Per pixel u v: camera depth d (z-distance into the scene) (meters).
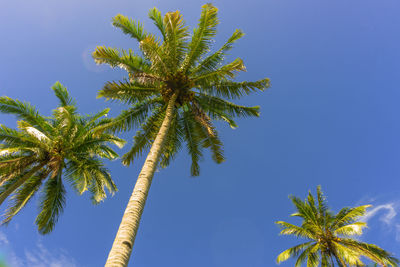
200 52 10.71
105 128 10.34
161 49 10.43
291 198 19.53
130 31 10.19
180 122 12.22
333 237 17.33
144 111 11.41
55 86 13.28
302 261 18.05
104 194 13.98
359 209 16.77
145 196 6.09
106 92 10.10
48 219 12.06
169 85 10.81
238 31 10.05
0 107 11.94
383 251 15.23
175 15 10.24
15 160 11.11
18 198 11.77
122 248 4.48
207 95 11.82
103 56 9.66
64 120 12.27
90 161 13.61
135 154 10.88
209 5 10.22
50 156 12.44
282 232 17.97
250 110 11.74
